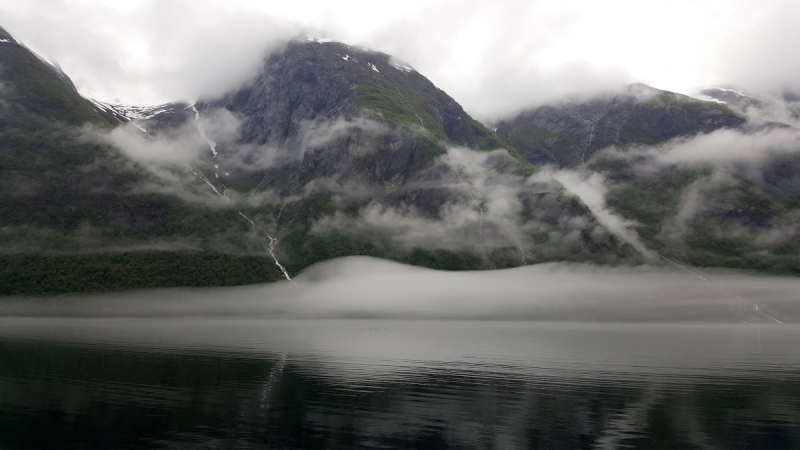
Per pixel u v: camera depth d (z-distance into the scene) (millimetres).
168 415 46625
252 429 42812
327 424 44500
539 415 48250
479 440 40969
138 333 130125
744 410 50844
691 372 73562
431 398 54562
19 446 38500
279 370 70750
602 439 41719
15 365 71938
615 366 78562
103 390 56469
